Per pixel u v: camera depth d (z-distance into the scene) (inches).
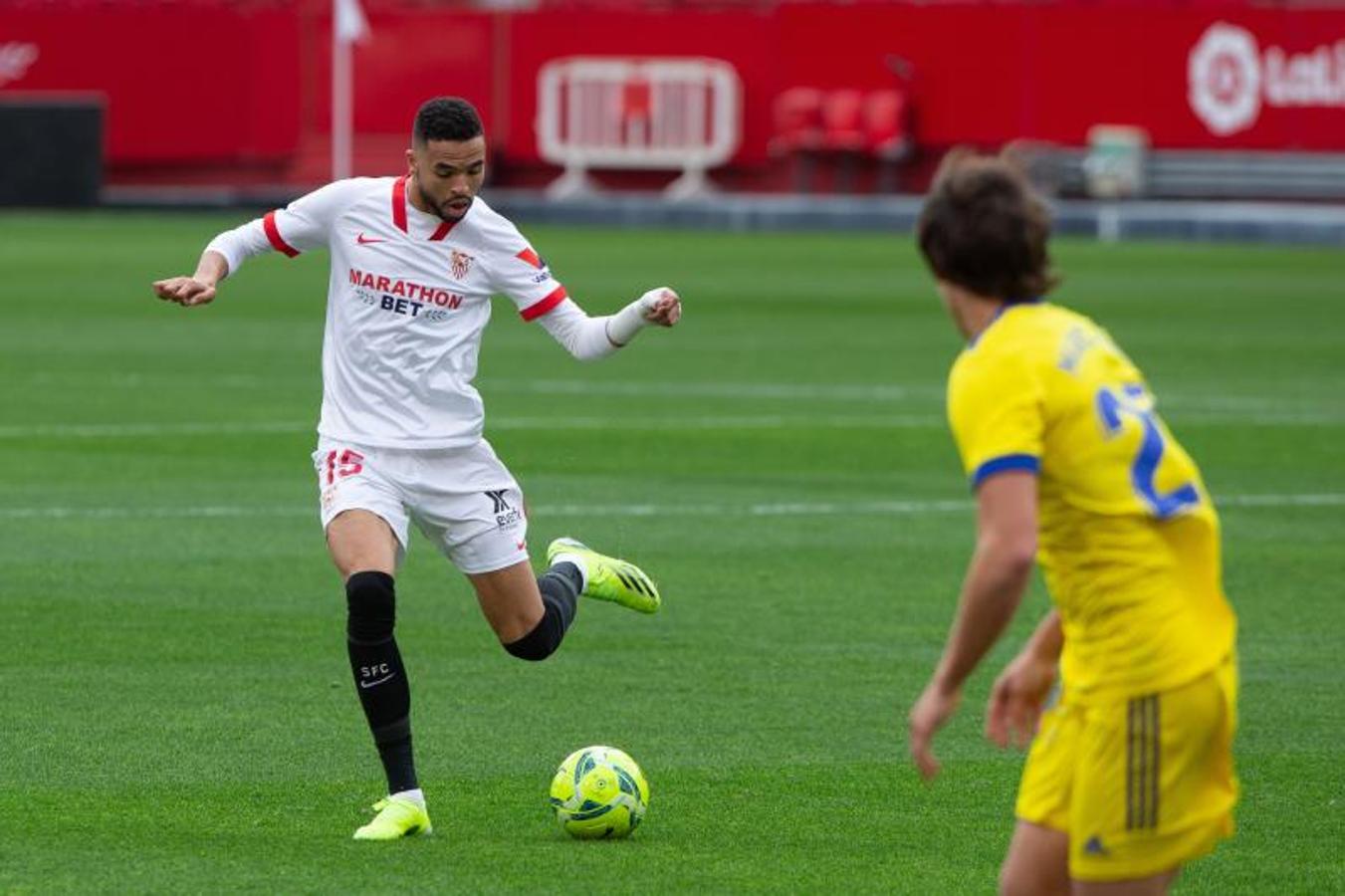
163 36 5984.3
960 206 686.5
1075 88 5462.6
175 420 2267.5
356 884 883.4
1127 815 675.4
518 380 2655.0
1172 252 4795.8
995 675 1295.5
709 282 3961.6
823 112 5644.7
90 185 5551.2
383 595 952.3
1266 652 1353.3
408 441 1000.2
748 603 1472.7
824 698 1227.2
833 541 1690.5
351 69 5979.3
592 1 6156.5
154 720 1155.9
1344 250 4877.0
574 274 4055.1
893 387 2613.2
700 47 5816.9
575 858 925.2
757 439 2193.7
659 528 1732.3
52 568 1547.7
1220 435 2257.6
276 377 2628.0
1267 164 5354.3
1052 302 3646.7
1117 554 676.1
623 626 1406.3
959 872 914.1
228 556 1600.6
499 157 5969.5
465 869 907.4
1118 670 676.1
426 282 1003.9
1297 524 1784.0
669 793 1034.7
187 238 4778.5
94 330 3137.3
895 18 5605.3
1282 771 1085.8
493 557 1021.8
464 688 1242.6
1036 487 671.8
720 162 5807.1
